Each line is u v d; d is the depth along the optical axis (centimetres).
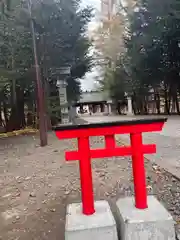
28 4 726
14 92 1069
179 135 650
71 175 367
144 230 159
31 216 242
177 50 1305
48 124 1037
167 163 366
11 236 207
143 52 1440
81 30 1101
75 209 182
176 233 184
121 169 371
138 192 174
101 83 2397
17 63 853
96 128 167
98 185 310
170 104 1767
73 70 1305
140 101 2255
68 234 155
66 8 929
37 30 838
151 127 172
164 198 254
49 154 538
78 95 1639
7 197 297
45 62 944
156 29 1223
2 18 733
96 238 156
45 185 332
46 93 1000
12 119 1114
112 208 238
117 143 582
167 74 1462
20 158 519
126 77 1966
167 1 1034
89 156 169
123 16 1656
